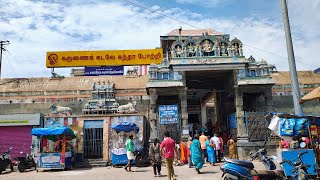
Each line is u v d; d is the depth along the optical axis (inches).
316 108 989.8
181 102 810.2
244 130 767.1
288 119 443.5
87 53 1144.2
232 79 834.2
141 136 785.6
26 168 685.9
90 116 810.2
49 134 663.8
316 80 1046.4
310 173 397.7
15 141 847.7
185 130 788.6
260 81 800.9
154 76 815.7
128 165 608.4
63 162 670.5
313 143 428.5
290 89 1003.9
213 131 889.5
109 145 779.4
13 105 1025.5
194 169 588.4
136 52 1142.3
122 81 1089.4
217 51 835.4
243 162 362.3
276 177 358.0
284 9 517.7
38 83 1092.5
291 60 496.4
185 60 823.7
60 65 1131.9
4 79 1104.8
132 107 850.8
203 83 985.5
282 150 419.5
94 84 1005.2
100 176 543.5
